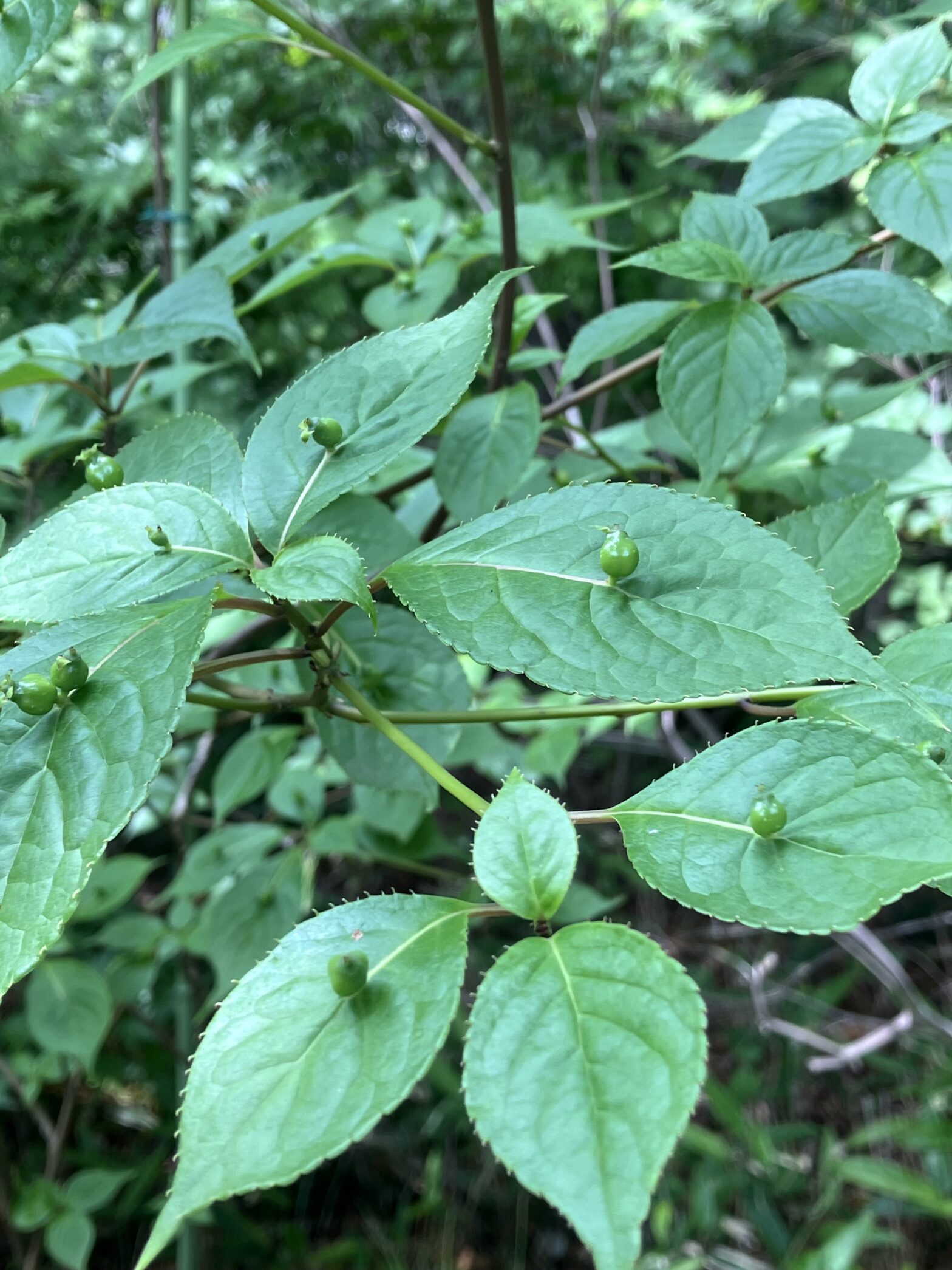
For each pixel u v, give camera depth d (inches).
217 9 36.1
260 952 20.9
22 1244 34.5
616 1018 6.6
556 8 40.2
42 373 15.8
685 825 7.9
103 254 39.4
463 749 22.7
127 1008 33.4
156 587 9.0
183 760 28.7
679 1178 38.3
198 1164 6.5
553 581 8.4
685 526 8.5
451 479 15.3
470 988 38.1
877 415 24.7
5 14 9.7
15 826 7.5
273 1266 37.4
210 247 40.9
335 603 14.1
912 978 46.5
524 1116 6.3
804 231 14.2
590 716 10.7
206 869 24.2
